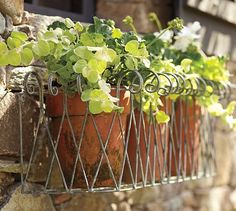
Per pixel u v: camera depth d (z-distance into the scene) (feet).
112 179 5.46
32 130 5.60
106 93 4.90
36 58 5.29
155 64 5.90
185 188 8.82
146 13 7.97
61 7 7.73
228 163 9.73
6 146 5.35
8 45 5.03
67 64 5.09
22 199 5.60
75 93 5.24
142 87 5.30
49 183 5.85
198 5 8.36
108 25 5.65
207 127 7.79
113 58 5.04
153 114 5.95
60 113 5.39
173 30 7.54
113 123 5.34
